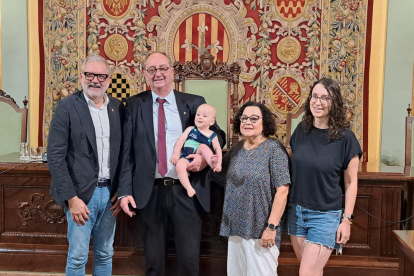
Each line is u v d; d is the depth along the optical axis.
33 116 4.11
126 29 4.04
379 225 2.61
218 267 2.70
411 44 3.89
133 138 2.19
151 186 2.13
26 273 2.73
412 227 2.64
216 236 2.70
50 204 2.71
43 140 4.11
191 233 2.19
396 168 3.05
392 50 3.92
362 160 4.02
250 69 4.05
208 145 2.17
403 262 1.61
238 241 2.06
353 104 4.00
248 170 1.98
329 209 1.90
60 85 4.09
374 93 3.98
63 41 4.05
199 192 2.17
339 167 1.90
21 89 4.09
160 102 2.21
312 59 4.02
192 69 3.16
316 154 1.92
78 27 4.03
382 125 3.99
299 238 2.00
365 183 2.60
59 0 4.01
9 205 2.73
